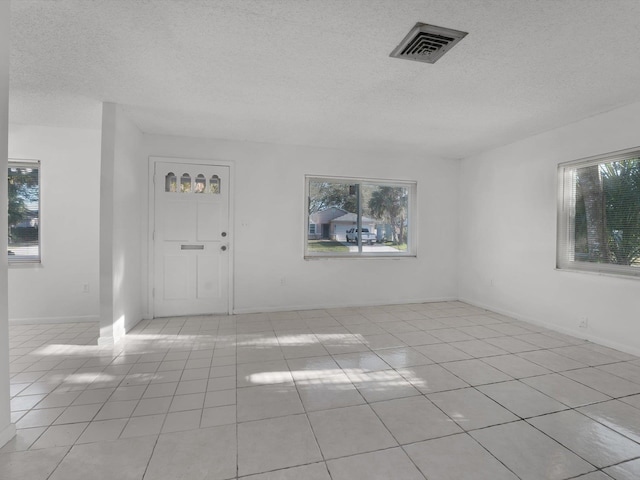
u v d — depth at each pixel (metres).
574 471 1.50
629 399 2.15
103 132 3.09
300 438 1.74
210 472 1.49
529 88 2.71
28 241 3.96
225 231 4.28
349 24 1.92
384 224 5.05
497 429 1.82
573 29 1.93
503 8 1.76
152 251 4.05
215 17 1.86
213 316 4.19
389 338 3.37
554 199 3.66
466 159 5.08
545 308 3.76
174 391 2.25
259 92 2.86
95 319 4.02
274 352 2.97
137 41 2.10
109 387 2.30
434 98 2.95
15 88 2.80
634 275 2.98
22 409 2.02
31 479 1.45
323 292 4.65
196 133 4.02
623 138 3.02
